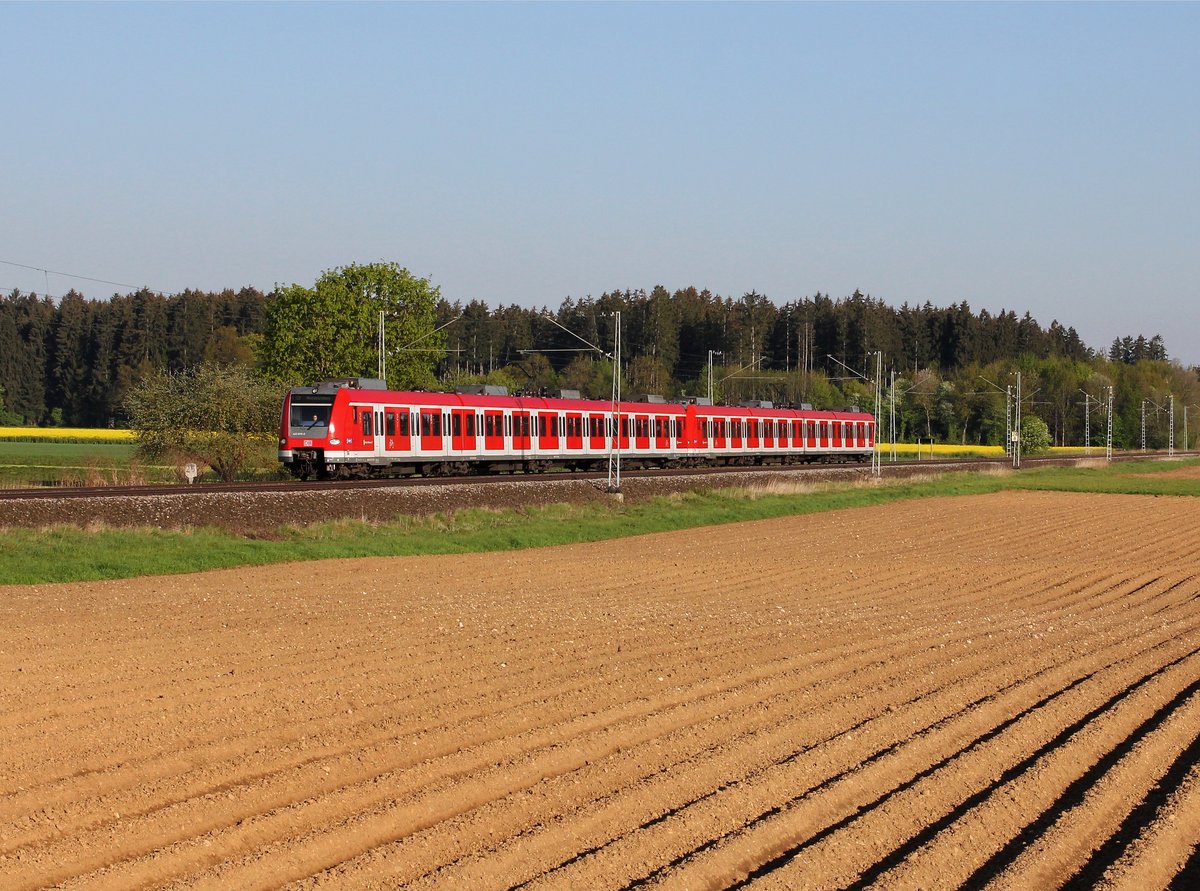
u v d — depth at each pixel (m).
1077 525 51.53
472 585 29.31
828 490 65.94
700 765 12.78
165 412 57.97
